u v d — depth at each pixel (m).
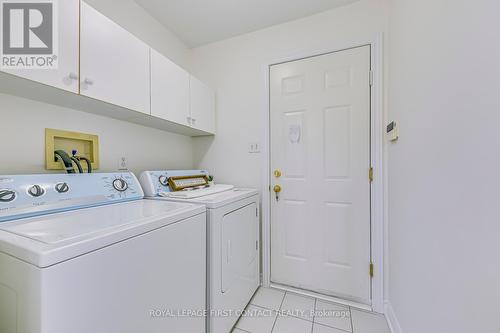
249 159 2.04
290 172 1.88
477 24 0.63
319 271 1.78
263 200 1.96
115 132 1.51
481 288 0.61
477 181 0.63
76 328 0.58
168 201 1.30
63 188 1.00
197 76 2.24
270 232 1.95
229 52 2.11
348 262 1.70
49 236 0.63
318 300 1.71
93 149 1.36
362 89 1.64
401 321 1.27
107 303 0.66
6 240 0.60
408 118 1.17
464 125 0.69
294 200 1.87
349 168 1.69
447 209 0.79
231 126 2.11
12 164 1.03
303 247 1.84
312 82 1.80
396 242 1.37
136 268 0.76
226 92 2.13
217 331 1.22
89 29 1.02
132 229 0.75
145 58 1.33
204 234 1.17
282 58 1.89
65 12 0.93
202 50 2.22
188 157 2.23
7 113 1.01
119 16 1.51
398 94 1.33
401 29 1.28
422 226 1.00
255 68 2.00
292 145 1.87
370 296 1.62
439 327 0.84
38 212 0.86
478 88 0.63
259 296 1.77
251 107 2.03
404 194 1.23
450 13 0.77
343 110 1.71
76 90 0.97
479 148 0.62
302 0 1.62
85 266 0.60
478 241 0.63
